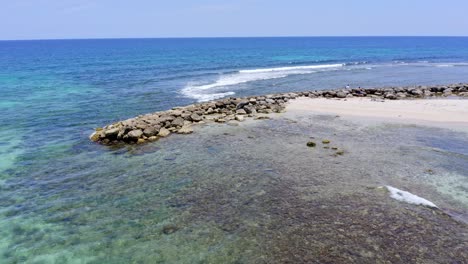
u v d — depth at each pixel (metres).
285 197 10.41
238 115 20.47
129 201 10.58
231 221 9.23
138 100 27.28
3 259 8.05
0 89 31.94
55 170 13.11
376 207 9.64
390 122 18.55
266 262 7.59
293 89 32.69
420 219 9.03
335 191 10.67
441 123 18.19
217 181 11.72
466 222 8.89
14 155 14.72
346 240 8.23
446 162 12.89
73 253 8.21
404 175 11.74
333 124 18.42
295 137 16.33
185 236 8.67
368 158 13.38
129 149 15.30
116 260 7.90
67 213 10.01
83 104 25.53
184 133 17.33
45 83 36.19
